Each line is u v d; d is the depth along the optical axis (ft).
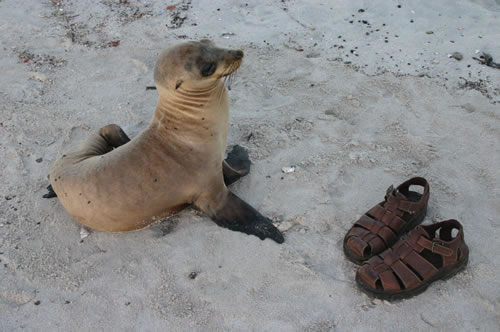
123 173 6.26
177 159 6.34
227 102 6.44
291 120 7.84
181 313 5.92
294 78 8.58
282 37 9.44
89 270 6.31
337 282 6.03
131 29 10.00
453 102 7.92
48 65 9.18
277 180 7.03
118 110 8.24
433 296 5.87
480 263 6.05
